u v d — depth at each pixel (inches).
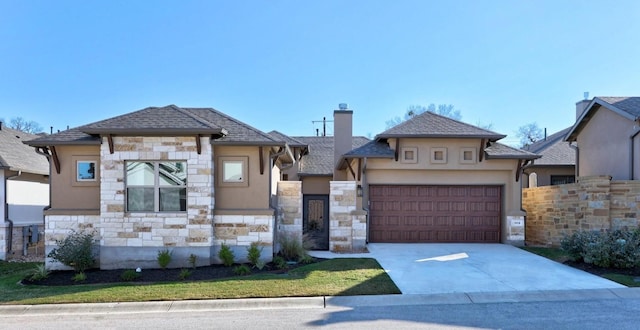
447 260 435.8
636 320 242.2
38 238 619.2
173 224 428.5
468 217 571.5
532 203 601.6
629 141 533.3
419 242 570.3
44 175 633.6
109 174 427.5
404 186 572.7
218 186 448.1
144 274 391.5
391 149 569.0
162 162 434.6
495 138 549.3
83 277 375.2
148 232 427.2
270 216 445.4
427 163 558.6
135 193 432.8
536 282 335.0
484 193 572.4
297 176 712.4
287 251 469.7
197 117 461.4
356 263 418.3
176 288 323.0
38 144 432.5
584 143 652.1
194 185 429.1
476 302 288.0
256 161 450.9
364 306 281.3
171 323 249.3
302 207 581.0
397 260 437.1
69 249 403.9
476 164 557.3
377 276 355.3
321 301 291.1
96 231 441.4
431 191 573.6
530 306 275.7
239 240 443.8
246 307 283.7
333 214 526.3
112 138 426.9
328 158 786.8
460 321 243.8
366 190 561.6
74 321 257.6
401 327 233.3
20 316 271.1
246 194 449.4
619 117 557.3
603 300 289.4
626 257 366.9
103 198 426.6
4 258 551.2
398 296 298.0
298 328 234.5
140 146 429.4
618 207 471.8
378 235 571.5
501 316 253.1
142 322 252.4
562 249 434.9
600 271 369.7
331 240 523.5
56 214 442.0
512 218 551.8
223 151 449.1
